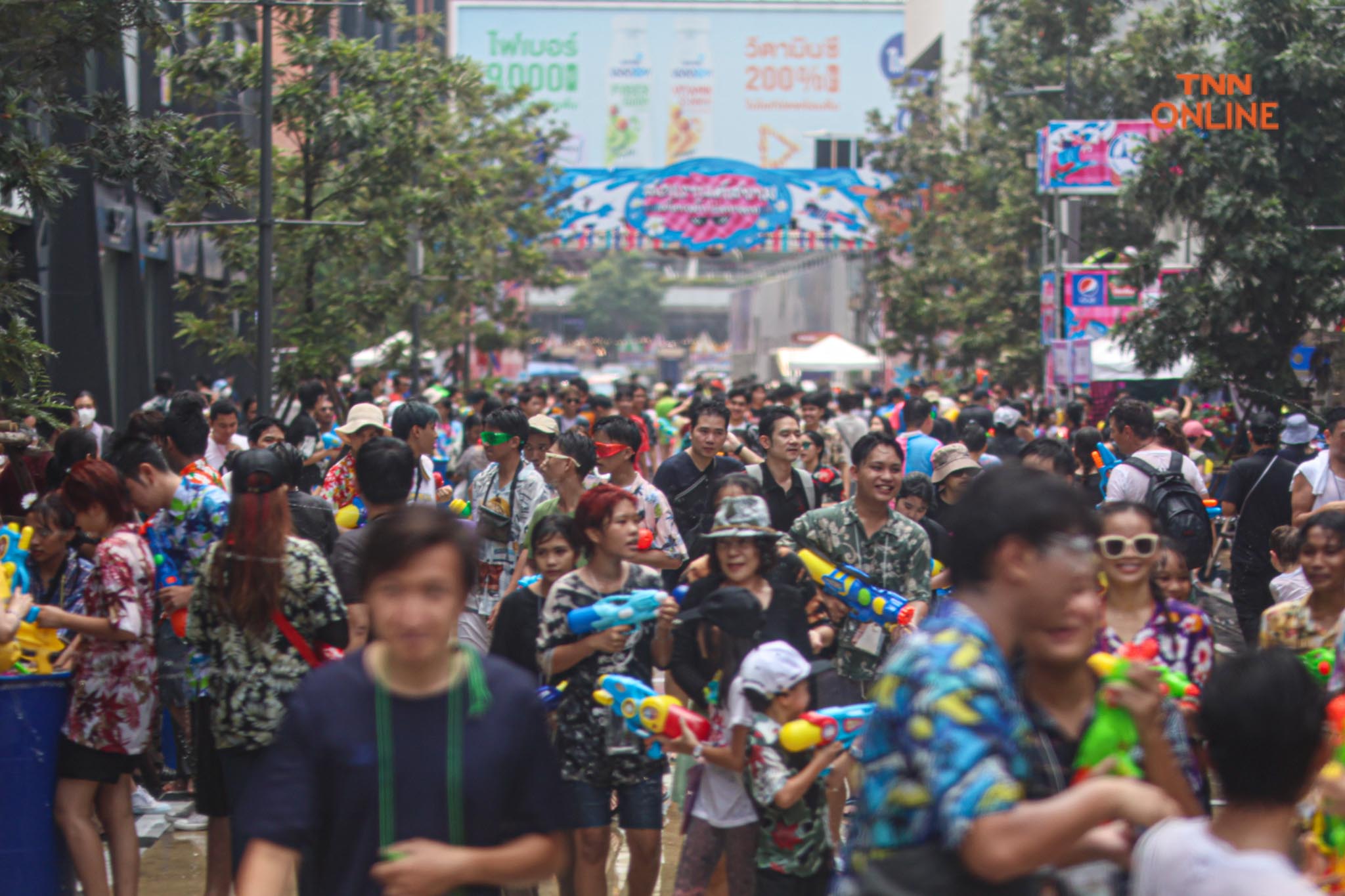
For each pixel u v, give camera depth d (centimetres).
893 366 17975
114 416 8625
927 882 996
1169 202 5900
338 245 6334
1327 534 1944
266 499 1878
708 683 1934
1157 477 2991
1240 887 1029
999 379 10875
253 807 1116
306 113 6053
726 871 1894
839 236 16225
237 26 8069
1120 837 1075
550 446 3309
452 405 7681
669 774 3019
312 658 1897
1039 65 10694
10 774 1998
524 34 19412
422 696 1133
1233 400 7075
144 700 2109
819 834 1795
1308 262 5594
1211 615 4325
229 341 6538
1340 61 5550
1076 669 1234
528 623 2080
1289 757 1136
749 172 16138
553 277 11619
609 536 1997
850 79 19638
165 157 3616
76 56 3506
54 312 7631
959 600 1078
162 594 2267
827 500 4081
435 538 1112
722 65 19562
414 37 8075
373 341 7344
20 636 2181
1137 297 7694
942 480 3144
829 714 1736
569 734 1972
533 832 1148
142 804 2902
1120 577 1705
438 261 8475
